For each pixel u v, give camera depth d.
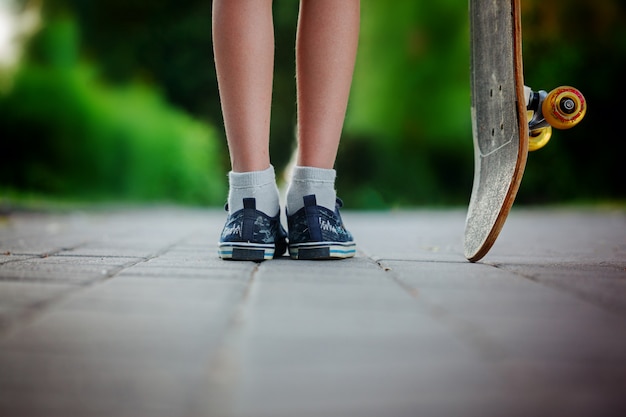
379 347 1.00
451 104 14.65
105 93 10.79
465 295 1.46
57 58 10.30
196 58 16.55
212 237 3.44
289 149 17.55
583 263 2.21
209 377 0.85
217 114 16.59
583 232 4.38
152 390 0.80
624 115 12.34
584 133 12.48
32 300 1.33
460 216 8.23
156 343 1.01
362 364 0.91
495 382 0.85
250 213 2.11
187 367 0.89
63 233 3.66
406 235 4.00
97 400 0.77
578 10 12.93
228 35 2.06
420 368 0.90
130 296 1.39
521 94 1.91
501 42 2.00
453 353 0.97
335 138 2.18
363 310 1.28
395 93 15.04
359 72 15.38
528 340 1.06
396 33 15.05
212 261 2.08
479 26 2.16
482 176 2.16
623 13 12.90
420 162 14.95
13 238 3.18
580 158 12.61
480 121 2.17
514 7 1.92
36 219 5.69
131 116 10.57
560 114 2.03
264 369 0.88
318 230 2.15
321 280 1.66
